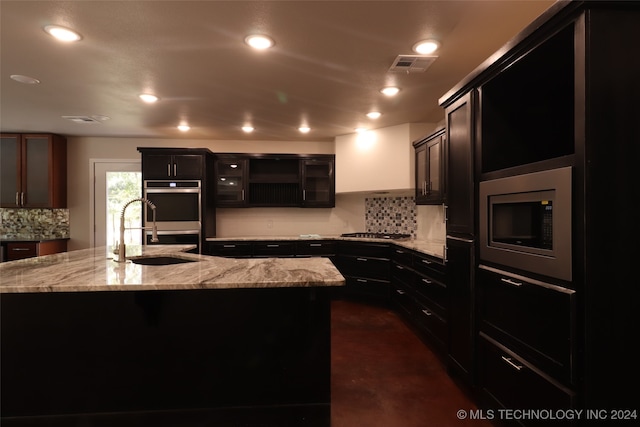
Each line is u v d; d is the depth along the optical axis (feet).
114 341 5.86
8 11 5.79
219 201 15.49
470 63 7.94
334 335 10.52
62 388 5.80
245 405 6.02
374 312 12.88
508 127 6.39
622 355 3.96
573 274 4.11
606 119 3.92
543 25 4.49
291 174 16.08
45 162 14.48
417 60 7.78
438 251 9.47
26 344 5.75
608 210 3.94
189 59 7.70
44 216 15.47
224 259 7.86
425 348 9.50
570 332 4.11
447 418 6.28
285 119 12.68
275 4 5.68
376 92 9.82
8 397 5.74
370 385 7.47
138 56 7.54
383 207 15.99
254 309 6.05
